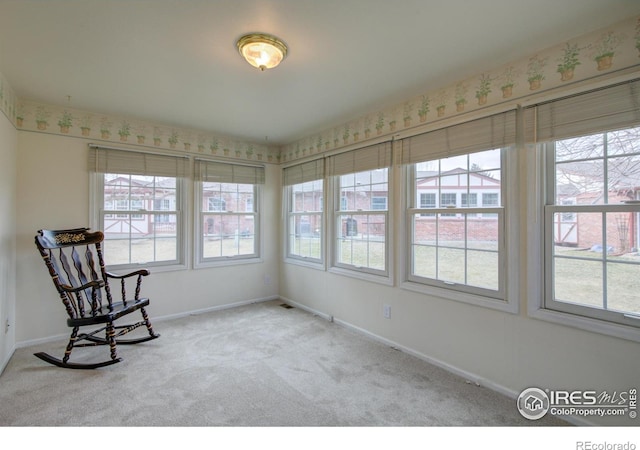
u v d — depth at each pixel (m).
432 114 2.49
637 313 1.62
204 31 1.73
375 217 3.04
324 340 2.96
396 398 2.01
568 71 1.79
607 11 1.55
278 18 1.61
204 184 3.81
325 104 2.81
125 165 3.21
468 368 2.27
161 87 2.46
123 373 2.30
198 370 2.36
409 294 2.69
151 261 3.45
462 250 2.36
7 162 2.43
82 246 3.03
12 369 2.35
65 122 2.92
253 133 3.75
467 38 1.79
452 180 2.43
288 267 4.23
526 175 1.97
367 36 1.77
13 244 2.62
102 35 1.76
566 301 1.85
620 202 1.68
